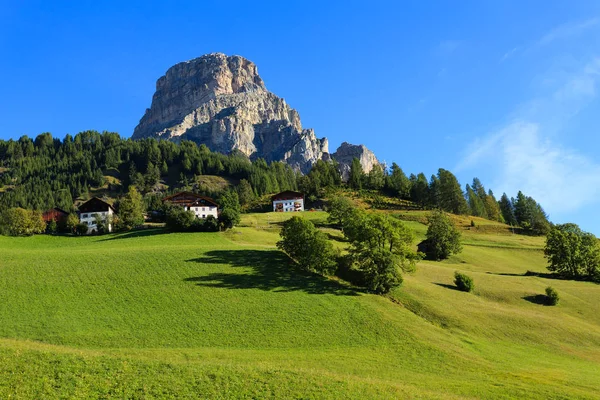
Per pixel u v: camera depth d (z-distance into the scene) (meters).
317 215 154.12
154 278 65.38
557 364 45.66
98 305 54.69
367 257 67.12
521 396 33.31
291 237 76.94
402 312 58.22
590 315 66.00
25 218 121.50
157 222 145.38
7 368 29.67
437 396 31.67
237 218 117.38
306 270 73.44
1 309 51.38
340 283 68.69
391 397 30.47
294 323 51.97
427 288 69.50
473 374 39.16
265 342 46.31
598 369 45.28
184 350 41.38
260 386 30.64
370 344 47.19
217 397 28.59
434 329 53.50
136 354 37.53
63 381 28.78
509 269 99.88
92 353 35.19
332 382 32.28
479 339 52.22
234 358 38.97
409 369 39.91
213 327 49.59
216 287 62.94
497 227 149.25
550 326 58.16
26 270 65.81
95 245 103.12
